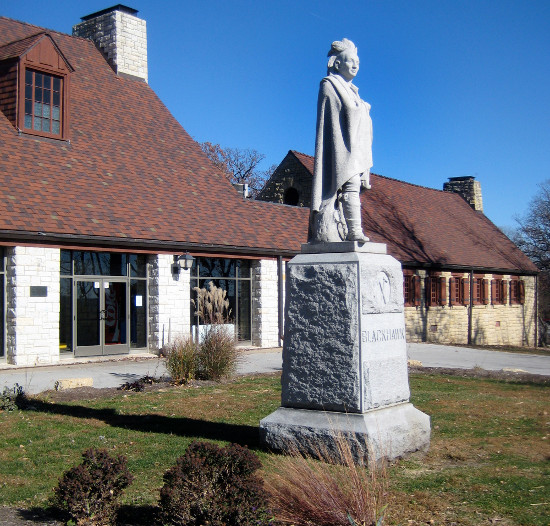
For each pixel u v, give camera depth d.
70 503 5.65
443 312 34.00
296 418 7.79
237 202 25.22
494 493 6.63
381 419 7.59
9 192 18.14
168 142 25.62
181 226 21.67
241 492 5.40
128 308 20.80
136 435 9.14
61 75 21.44
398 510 6.09
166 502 5.39
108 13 27.41
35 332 17.86
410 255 31.78
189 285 21.72
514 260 41.16
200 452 5.69
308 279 7.87
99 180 21.08
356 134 8.13
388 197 37.22
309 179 32.94
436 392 13.39
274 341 24.47
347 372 7.53
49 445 8.66
